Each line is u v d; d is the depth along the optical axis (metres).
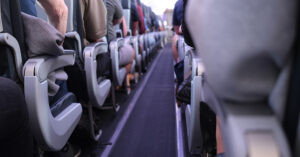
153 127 2.14
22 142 0.72
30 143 0.77
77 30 1.55
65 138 1.17
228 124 0.33
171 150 1.72
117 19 2.54
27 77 0.89
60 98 1.28
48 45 0.96
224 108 0.35
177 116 2.41
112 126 2.18
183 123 2.22
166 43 14.59
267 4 0.29
